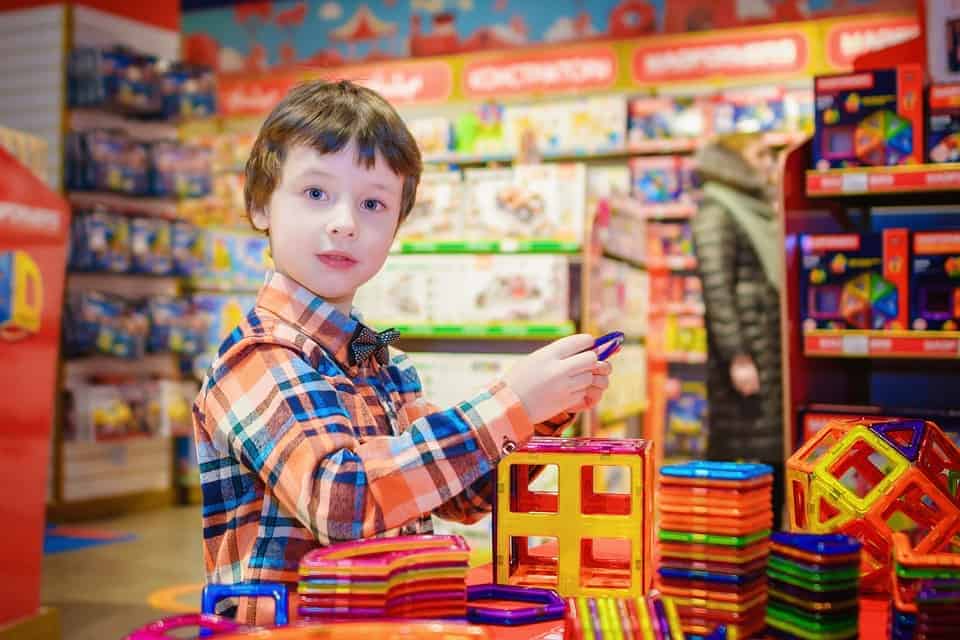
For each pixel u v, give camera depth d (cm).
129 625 407
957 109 270
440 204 477
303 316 138
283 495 121
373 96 141
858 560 105
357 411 136
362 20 1059
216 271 740
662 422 718
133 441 698
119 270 660
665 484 115
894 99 273
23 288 346
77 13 681
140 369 704
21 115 679
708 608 113
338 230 133
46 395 360
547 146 756
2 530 338
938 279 272
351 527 116
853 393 313
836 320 279
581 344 125
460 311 460
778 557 107
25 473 350
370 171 135
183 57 1116
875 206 308
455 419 119
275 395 126
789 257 281
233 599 132
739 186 547
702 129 746
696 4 938
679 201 730
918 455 142
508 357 450
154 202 720
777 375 527
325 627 92
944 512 133
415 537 113
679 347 722
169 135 749
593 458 126
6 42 686
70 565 520
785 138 714
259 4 1094
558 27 987
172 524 647
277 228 138
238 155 904
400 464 117
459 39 1025
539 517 127
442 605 109
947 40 289
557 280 448
